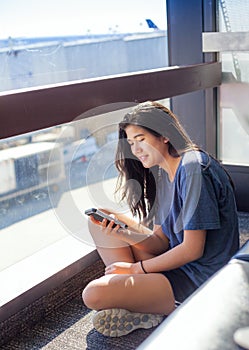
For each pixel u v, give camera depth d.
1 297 1.65
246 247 1.23
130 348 1.54
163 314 1.60
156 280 1.56
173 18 2.57
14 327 1.65
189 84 2.33
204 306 0.97
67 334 1.65
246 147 2.67
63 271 1.85
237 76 2.60
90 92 1.74
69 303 1.86
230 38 2.47
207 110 2.67
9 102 1.43
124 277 1.56
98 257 2.03
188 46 2.58
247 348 0.83
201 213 1.45
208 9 2.50
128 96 1.92
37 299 1.74
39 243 2.00
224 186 1.51
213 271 1.54
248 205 2.67
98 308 1.57
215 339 0.86
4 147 1.74
